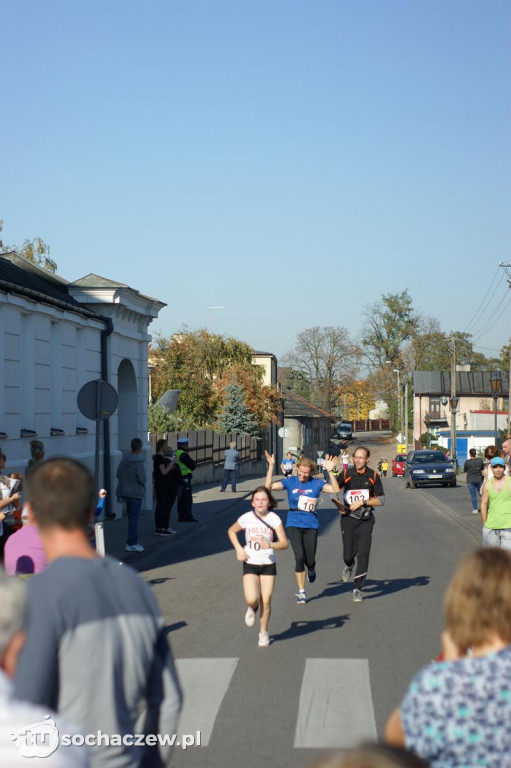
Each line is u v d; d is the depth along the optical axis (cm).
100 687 319
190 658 867
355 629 998
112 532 1975
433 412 9262
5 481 1154
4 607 300
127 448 2578
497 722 291
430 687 298
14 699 266
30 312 1830
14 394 1745
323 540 1923
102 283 2298
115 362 2377
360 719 669
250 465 5547
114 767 318
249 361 5897
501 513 1117
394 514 2608
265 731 644
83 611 321
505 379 9394
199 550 1755
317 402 10319
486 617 311
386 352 10919
